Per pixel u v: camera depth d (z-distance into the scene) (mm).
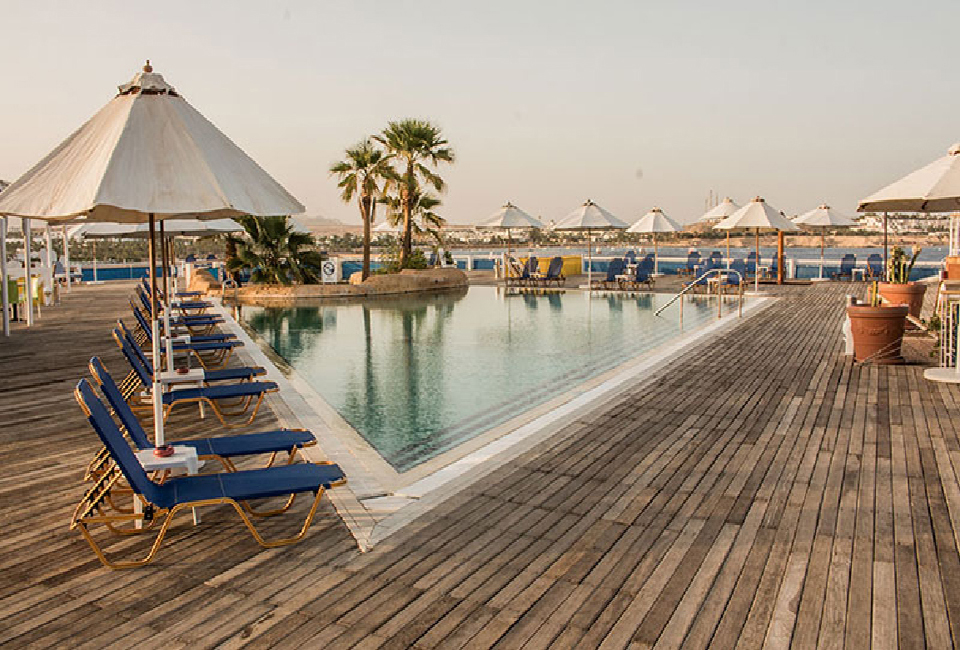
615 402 6914
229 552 3672
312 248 24141
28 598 3205
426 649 2727
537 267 25641
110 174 3395
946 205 8633
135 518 3855
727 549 3572
